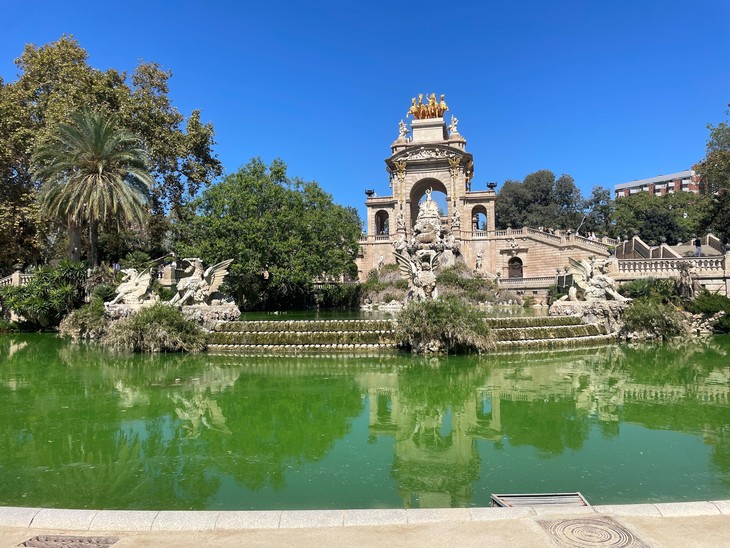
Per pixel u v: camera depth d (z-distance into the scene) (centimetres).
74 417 1183
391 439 1022
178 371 1748
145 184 3338
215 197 3756
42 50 3684
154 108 3947
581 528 533
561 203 9912
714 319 2592
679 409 1217
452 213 7188
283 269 3681
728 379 1559
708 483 773
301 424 1130
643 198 8644
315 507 707
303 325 2223
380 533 529
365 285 4822
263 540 518
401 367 1775
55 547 510
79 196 3036
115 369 1788
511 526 541
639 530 527
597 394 1378
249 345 2144
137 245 4909
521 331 2178
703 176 4844
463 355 1981
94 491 764
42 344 2467
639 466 848
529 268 6469
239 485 787
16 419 1165
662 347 2211
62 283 3002
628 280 3042
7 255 3888
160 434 1054
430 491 758
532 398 1340
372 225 7538
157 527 554
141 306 2428
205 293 2516
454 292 4562
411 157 7338
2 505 716
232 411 1240
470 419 1159
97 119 3005
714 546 489
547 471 831
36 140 3325
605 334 2395
